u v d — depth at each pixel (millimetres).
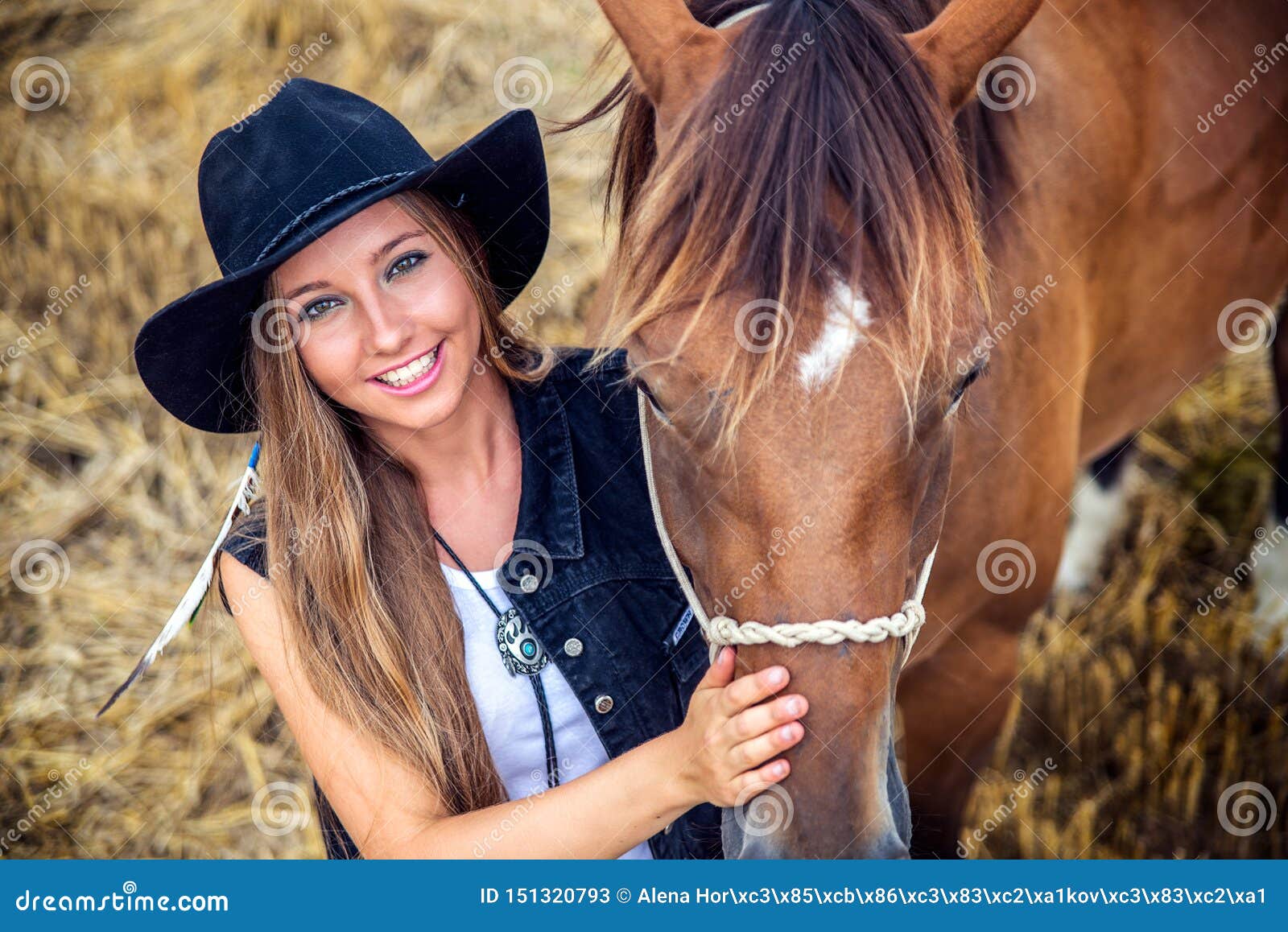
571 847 1104
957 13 1222
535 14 3598
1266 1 2025
